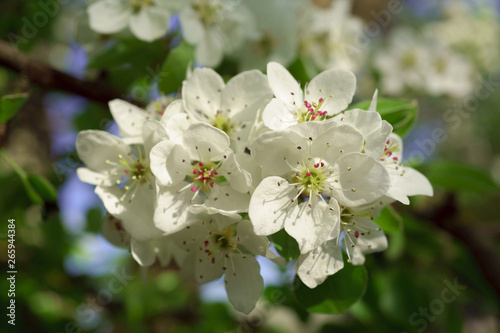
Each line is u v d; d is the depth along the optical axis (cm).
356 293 16
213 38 20
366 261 22
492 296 24
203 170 16
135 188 17
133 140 17
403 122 18
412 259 25
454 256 25
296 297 17
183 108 17
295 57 21
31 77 20
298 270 16
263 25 21
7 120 18
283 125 16
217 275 17
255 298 16
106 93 20
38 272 27
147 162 17
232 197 16
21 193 21
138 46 20
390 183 16
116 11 20
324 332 24
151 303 28
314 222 16
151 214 17
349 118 16
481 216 40
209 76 17
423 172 22
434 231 25
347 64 25
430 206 26
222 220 16
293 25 21
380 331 22
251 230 16
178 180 16
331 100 16
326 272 16
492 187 21
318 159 16
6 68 20
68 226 27
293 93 16
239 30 20
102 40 21
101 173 17
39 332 26
